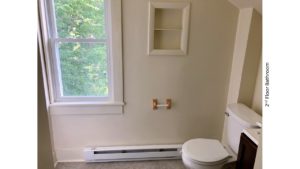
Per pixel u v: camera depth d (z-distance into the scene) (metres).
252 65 1.94
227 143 1.97
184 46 2.02
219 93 2.20
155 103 2.15
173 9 1.96
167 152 2.24
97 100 2.18
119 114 2.19
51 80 2.06
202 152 1.71
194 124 2.29
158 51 2.01
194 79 2.14
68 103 2.10
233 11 1.97
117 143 2.28
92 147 2.25
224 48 2.06
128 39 1.97
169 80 2.12
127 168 2.16
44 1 1.88
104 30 2.01
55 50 2.02
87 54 2.07
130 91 2.12
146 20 1.93
